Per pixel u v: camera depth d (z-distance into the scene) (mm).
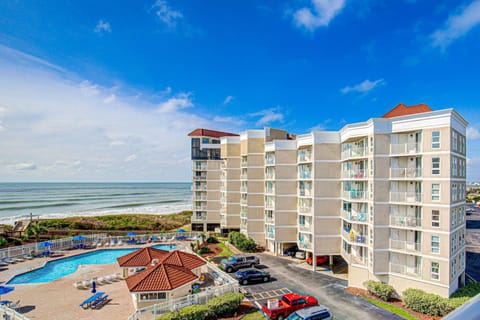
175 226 64312
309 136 33844
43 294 26047
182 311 20266
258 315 22141
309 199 35531
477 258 37312
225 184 49938
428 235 23062
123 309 22969
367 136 26922
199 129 58531
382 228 25219
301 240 35812
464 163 26172
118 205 122562
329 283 28859
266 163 41281
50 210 104625
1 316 19953
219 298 22438
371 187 25797
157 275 23719
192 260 29016
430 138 23156
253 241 41812
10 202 124938
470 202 110062
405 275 24188
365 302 24312
